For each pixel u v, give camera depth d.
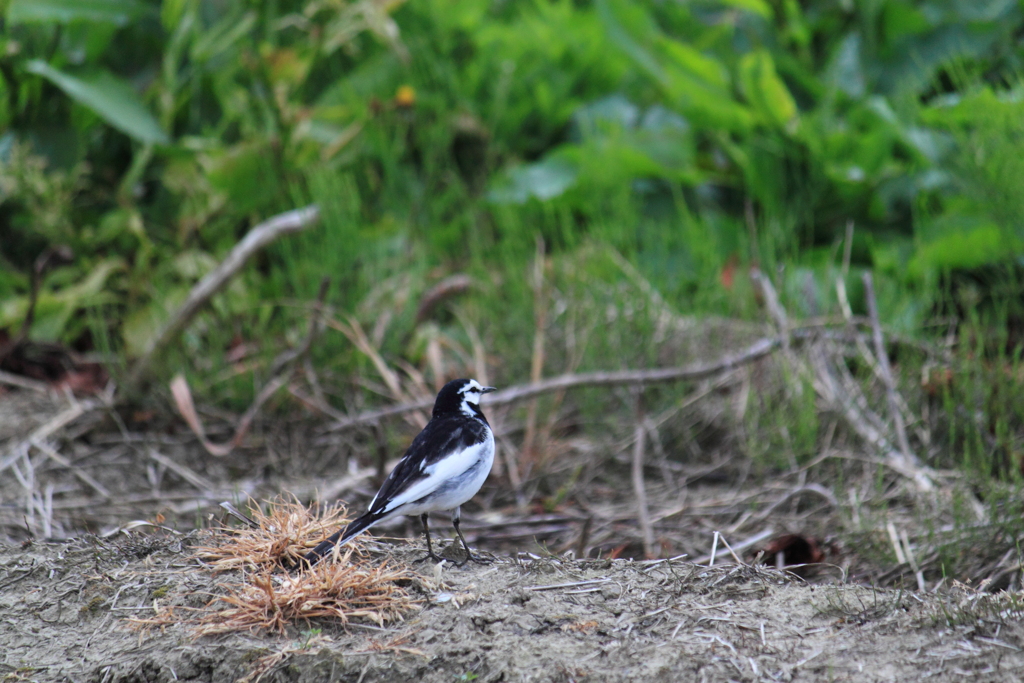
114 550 7.04
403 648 5.59
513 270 11.62
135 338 12.04
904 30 14.68
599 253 11.88
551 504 9.38
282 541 6.73
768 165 13.80
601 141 14.17
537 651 5.54
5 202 12.78
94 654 5.79
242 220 14.04
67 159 13.71
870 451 9.62
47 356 12.40
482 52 15.70
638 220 13.60
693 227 12.33
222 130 14.40
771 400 10.37
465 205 13.76
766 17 15.35
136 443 10.70
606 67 15.93
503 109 15.27
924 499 8.54
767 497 9.37
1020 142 10.55
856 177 13.06
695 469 10.23
